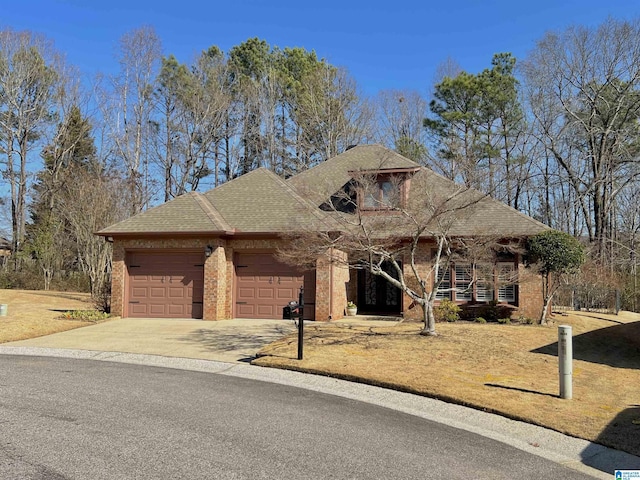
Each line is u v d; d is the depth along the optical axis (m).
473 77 31.22
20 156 36.59
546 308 15.45
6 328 13.41
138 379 8.37
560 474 4.75
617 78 29.23
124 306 16.89
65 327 14.39
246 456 4.87
